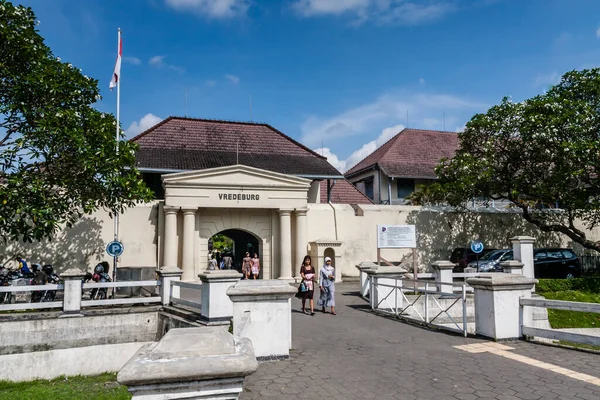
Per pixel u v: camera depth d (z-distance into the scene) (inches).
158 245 840.9
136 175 607.5
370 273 538.9
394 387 239.5
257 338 295.3
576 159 762.8
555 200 859.4
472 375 257.1
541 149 830.5
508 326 343.9
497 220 1069.1
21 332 443.5
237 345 134.0
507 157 892.0
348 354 311.9
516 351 309.0
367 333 388.2
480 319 359.3
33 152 493.4
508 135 874.8
